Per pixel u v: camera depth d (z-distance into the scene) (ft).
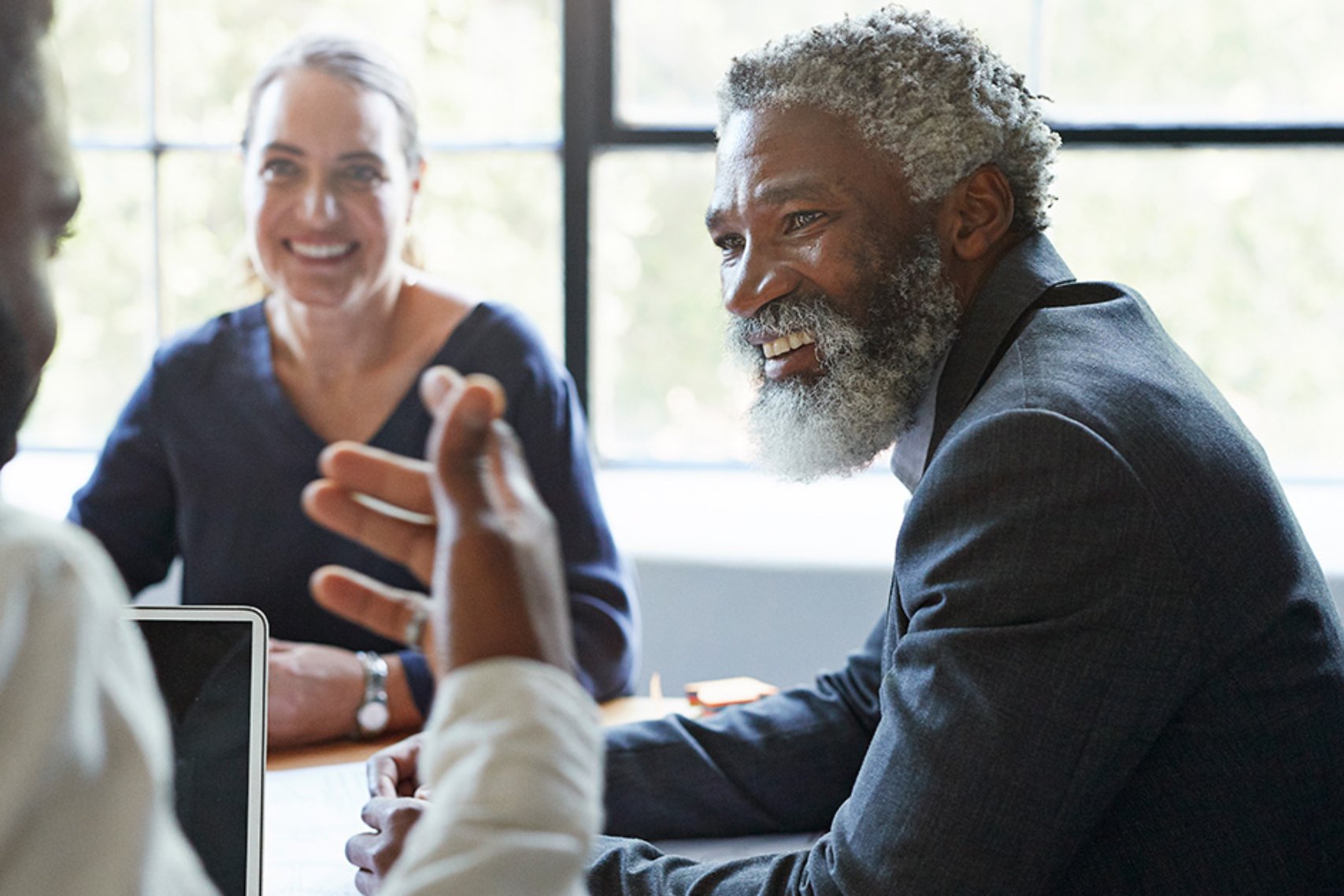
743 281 3.76
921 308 3.70
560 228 8.32
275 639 5.57
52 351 1.49
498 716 1.42
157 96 8.56
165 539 6.04
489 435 1.59
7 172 1.41
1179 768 3.08
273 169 5.78
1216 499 3.08
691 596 7.44
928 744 2.92
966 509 3.05
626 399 8.51
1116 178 7.95
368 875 3.35
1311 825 3.19
